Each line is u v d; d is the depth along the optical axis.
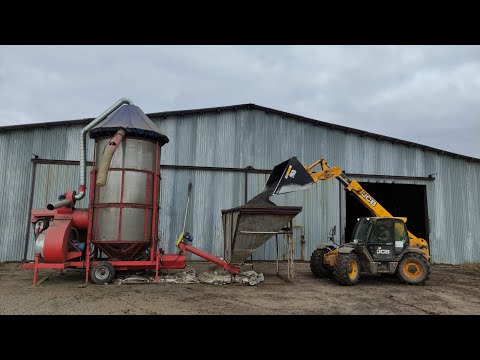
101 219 9.88
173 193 16.19
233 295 8.65
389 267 11.13
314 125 18.06
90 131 10.42
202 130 16.80
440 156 19.39
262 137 17.36
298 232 17.20
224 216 11.90
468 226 19.23
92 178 10.10
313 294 9.08
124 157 10.08
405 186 21.34
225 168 16.75
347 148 18.31
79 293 8.45
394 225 11.38
